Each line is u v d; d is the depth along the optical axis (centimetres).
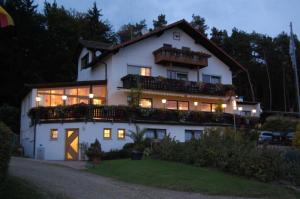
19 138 3784
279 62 7394
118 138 2884
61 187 1386
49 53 5184
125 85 3281
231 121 3541
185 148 2148
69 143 2831
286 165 1769
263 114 5494
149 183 1633
